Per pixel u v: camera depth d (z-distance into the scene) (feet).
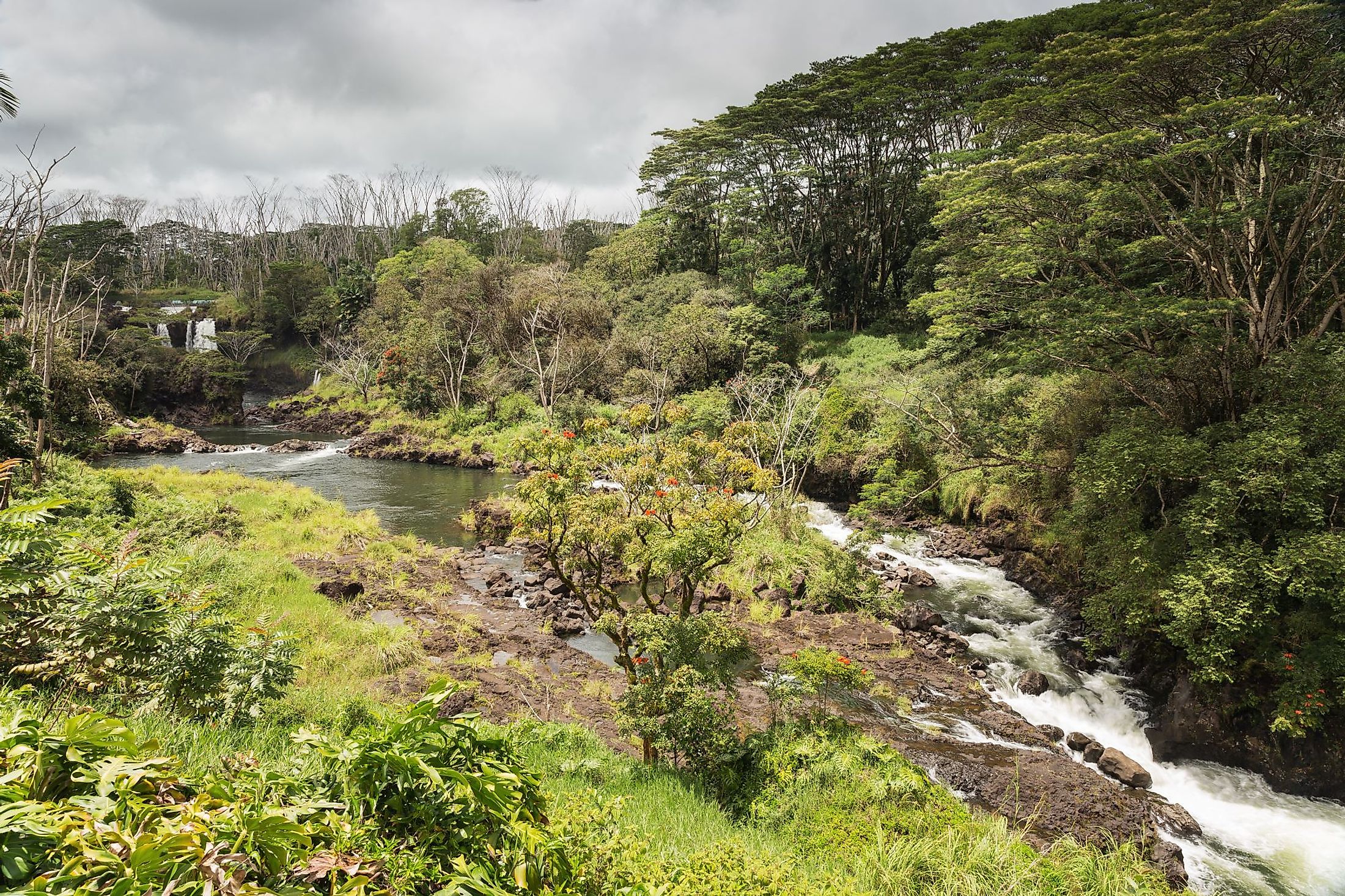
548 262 229.25
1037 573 61.36
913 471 78.18
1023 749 35.76
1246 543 39.04
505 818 8.94
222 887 6.08
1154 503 48.73
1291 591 36.22
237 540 60.13
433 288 174.70
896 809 22.33
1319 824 32.27
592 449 31.65
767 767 24.68
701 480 31.73
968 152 68.33
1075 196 52.29
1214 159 47.88
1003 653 49.24
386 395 179.52
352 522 72.33
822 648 38.88
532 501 28.99
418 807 8.81
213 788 8.09
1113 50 48.55
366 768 9.09
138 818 7.11
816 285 148.87
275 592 46.24
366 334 192.54
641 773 25.14
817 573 58.44
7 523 15.44
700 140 154.71
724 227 164.25
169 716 18.24
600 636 49.75
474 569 64.13
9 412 52.60
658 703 25.46
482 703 34.78
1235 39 44.55
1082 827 29.14
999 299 59.67
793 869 15.56
